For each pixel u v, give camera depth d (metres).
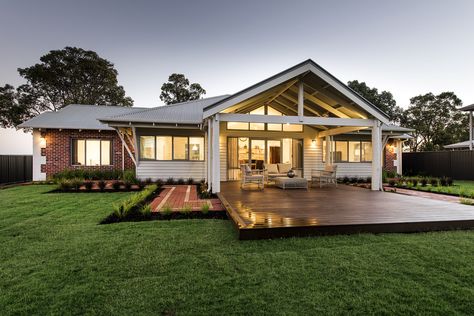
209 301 2.35
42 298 2.39
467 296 2.41
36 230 4.56
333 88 8.45
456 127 27.50
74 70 24.02
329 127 11.64
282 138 12.49
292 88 9.47
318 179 11.08
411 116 28.80
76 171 12.35
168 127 11.16
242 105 9.20
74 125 12.61
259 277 2.79
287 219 4.62
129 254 3.46
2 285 2.63
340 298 2.40
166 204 7.01
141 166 11.83
